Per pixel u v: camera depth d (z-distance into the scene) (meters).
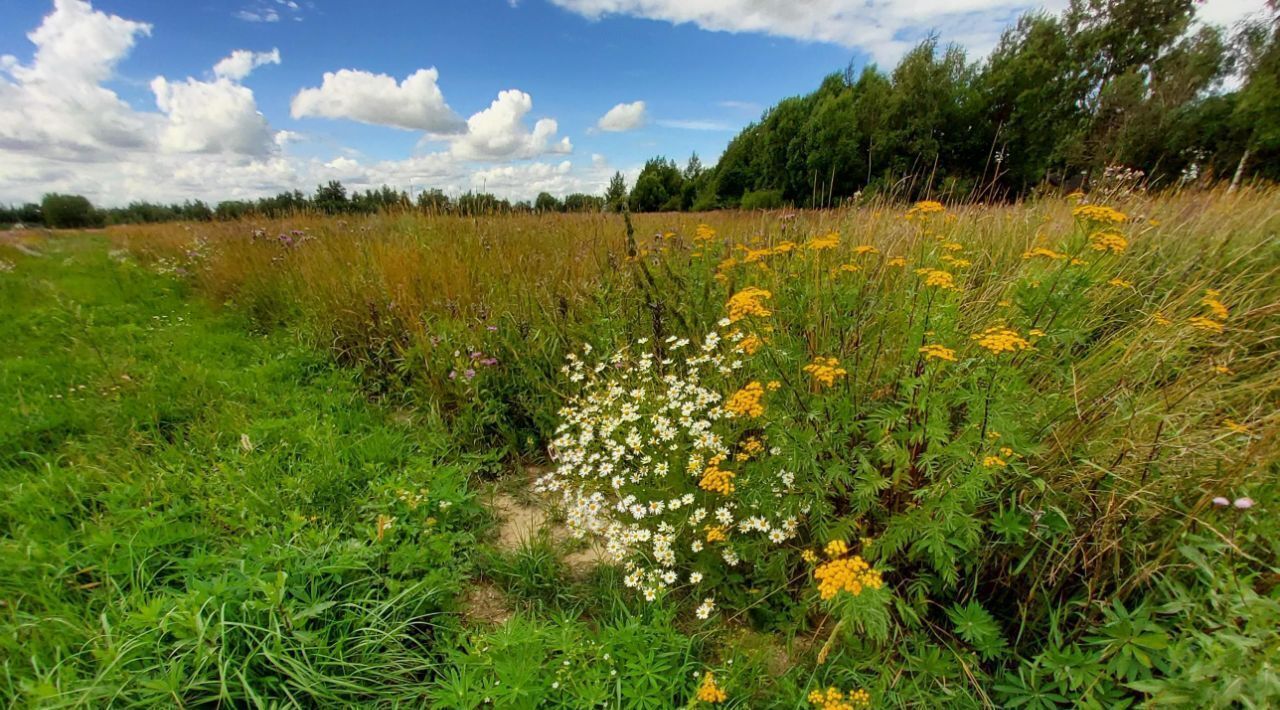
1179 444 1.62
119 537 1.97
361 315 4.26
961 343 2.07
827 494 1.90
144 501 2.28
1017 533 1.59
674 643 1.70
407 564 1.98
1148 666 1.30
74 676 1.44
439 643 1.80
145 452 2.76
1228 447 1.62
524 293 3.97
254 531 2.10
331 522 2.30
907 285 2.43
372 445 2.90
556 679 1.57
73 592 1.80
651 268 3.91
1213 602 1.32
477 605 2.06
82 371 3.67
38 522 2.09
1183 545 1.42
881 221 3.82
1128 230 3.07
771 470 1.92
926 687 1.56
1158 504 1.56
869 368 2.01
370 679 1.62
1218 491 1.48
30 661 1.50
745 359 2.49
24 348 4.24
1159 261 2.98
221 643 1.56
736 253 3.91
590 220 6.33
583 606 2.03
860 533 1.83
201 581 1.75
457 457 3.00
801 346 2.13
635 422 2.62
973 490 1.50
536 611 2.00
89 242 10.88
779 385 1.88
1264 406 1.92
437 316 3.98
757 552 1.93
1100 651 1.43
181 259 7.48
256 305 5.35
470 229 6.00
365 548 2.00
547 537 2.37
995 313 2.30
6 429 2.78
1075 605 1.61
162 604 1.60
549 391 3.24
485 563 2.21
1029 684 1.50
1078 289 1.84
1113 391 1.78
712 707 1.52
